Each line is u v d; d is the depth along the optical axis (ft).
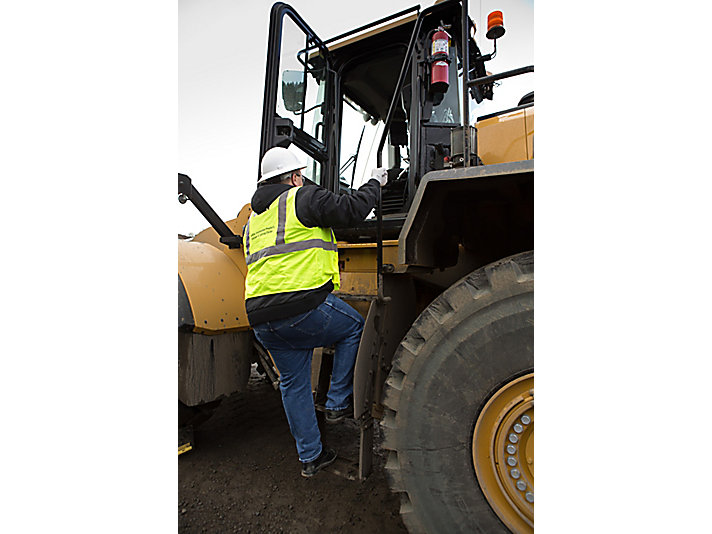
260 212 6.31
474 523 4.73
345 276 7.75
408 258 5.31
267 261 5.94
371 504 6.95
